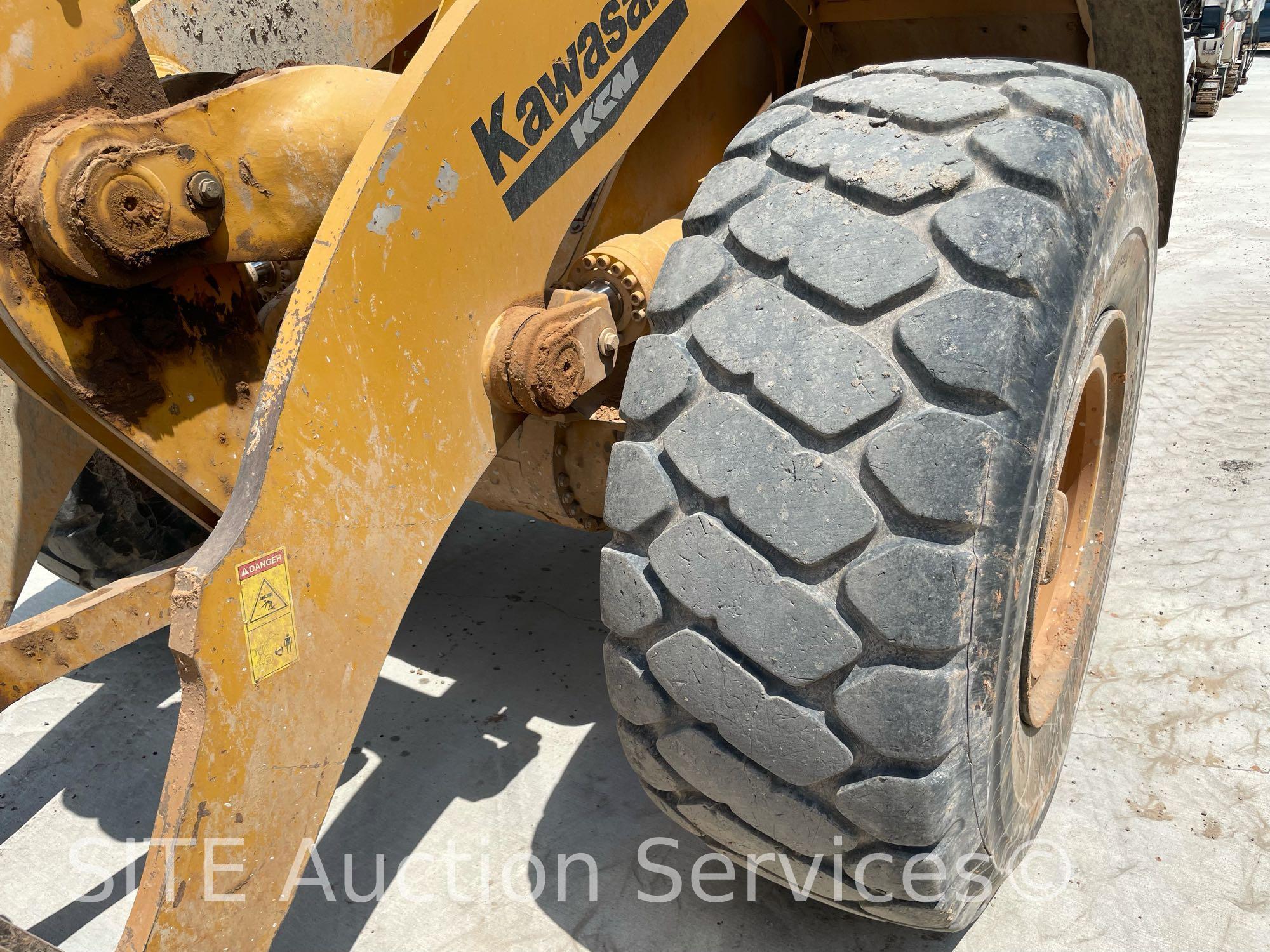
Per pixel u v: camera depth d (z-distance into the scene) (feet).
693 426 4.42
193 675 3.68
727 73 7.20
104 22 3.93
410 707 7.89
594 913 5.91
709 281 4.59
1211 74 35.24
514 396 4.77
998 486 4.08
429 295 4.40
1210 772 6.86
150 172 3.87
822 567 4.18
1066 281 4.32
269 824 4.05
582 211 6.20
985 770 4.52
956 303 4.11
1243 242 20.20
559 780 7.04
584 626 9.02
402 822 6.68
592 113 5.13
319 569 4.05
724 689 4.43
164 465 4.44
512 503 6.77
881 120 4.74
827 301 4.32
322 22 6.39
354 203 3.99
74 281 3.98
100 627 4.12
